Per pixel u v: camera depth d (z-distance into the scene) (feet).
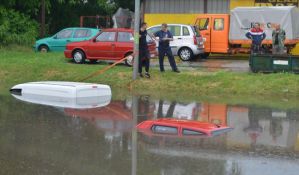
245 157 29.71
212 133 35.88
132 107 47.26
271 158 29.58
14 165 27.99
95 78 63.57
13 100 50.52
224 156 29.86
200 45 84.48
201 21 90.79
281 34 77.46
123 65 72.69
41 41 96.68
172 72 63.31
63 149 31.40
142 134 35.63
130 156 29.78
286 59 60.90
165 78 61.11
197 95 55.31
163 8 106.42
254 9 87.71
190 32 83.15
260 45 79.77
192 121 38.73
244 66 73.77
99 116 42.47
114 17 138.21
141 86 60.18
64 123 39.40
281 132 36.86
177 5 105.29
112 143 32.96
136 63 61.05
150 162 28.53
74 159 29.14
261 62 62.23
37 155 29.99
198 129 36.01
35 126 38.19
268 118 42.32
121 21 138.21
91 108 46.42
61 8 130.11
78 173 26.53
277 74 59.62
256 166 27.89
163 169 27.20
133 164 28.12
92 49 73.77
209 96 54.60
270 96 54.60
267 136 35.47
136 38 60.39
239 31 88.38
